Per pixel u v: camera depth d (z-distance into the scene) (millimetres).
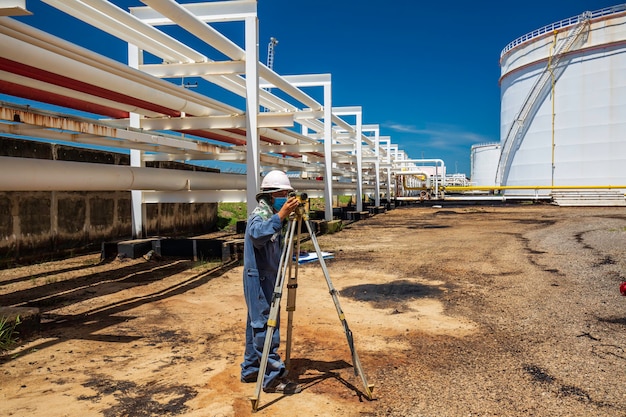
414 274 8234
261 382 3332
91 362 4246
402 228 17469
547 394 3561
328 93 15992
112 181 8430
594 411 3289
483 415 3254
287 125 9445
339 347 4629
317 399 3504
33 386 3729
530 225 17797
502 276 7922
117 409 3342
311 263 9453
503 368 4074
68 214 10664
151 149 10375
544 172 40938
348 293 6875
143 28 7895
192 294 6863
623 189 35500
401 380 3850
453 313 5793
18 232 9367
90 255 10844
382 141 31953
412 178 60469
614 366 4062
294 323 5414
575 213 24891
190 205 16141
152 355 4422
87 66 6703
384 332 5090
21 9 4090
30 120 6270
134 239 10492
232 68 9453
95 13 7402
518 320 5441
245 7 9203
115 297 6680
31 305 6230
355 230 16812
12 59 5703
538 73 41219
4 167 6273
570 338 4797
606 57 36969
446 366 4137
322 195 20969
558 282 7332
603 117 37344
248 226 3586
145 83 7902
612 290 6703
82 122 7152
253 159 9508
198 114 10125
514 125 43625
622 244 11047
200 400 3482
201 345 4703
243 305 6234
